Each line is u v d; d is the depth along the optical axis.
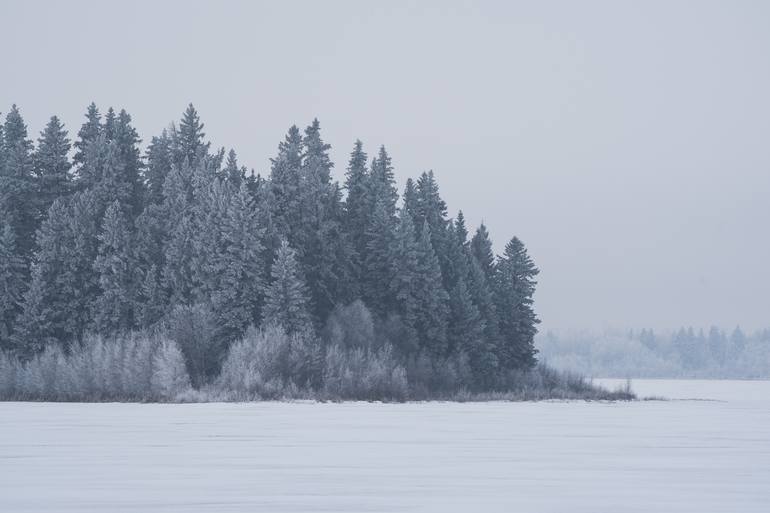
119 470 38.56
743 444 50.44
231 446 47.31
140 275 95.31
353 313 100.12
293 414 70.94
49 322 93.69
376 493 33.50
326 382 90.25
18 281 96.31
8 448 45.88
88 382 88.31
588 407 90.12
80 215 96.25
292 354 89.94
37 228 102.19
